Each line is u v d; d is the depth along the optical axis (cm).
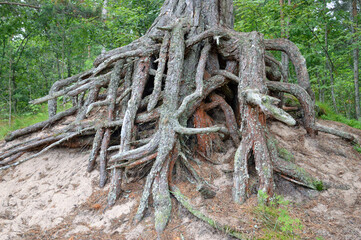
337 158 450
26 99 1434
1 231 330
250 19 921
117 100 467
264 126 379
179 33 445
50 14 1109
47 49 1389
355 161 445
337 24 1167
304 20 895
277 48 530
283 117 293
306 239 265
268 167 341
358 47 962
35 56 1491
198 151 420
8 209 380
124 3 892
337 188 360
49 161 474
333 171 407
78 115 522
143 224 309
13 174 463
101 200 363
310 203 332
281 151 406
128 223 316
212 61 495
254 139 360
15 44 1722
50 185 418
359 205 329
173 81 406
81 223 331
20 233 325
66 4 1123
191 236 282
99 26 1071
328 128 489
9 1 1195
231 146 445
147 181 338
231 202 326
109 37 959
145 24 877
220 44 470
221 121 491
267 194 324
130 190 369
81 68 1449
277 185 359
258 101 321
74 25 1119
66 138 456
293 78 1289
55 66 1605
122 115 466
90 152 462
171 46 433
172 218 310
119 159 357
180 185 363
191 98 393
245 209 307
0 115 1241
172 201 332
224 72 467
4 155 473
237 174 344
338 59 1241
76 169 438
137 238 289
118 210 339
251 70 400
